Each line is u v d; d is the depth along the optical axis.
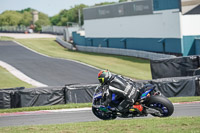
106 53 189.00
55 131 24.83
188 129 22.58
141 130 22.84
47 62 150.50
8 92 56.66
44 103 57.38
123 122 27.92
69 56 174.38
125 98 27.36
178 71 77.38
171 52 151.88
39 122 37.38
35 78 114.06
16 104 56.81
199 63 76.56
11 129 27.95
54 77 115.69
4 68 134.50
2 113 48.22
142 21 172.25
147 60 150.88
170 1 149.25
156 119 28.36
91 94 58.34
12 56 174.88
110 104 28.55
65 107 49.66
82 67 135.62
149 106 28.14
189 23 144.00
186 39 144.12
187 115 36.25
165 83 60.16
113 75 28.00
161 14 156.38
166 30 153.88
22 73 124.00
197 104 46.56
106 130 23.80
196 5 154.12
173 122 25.94
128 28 185.38
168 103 27.31
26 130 26.69
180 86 60.12
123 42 191.25
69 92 57.75
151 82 60.53
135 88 27.73
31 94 56.97
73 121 36.69
